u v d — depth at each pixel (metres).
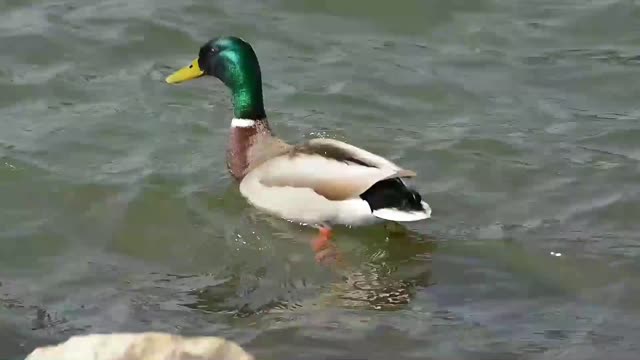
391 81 14.84
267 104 14.24
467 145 13.28
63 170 12.60
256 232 11.53
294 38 15.91
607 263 10.89
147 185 12.34
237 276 10.79
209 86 14.69
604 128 13.74
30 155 12.87
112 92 14.47
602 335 9.72
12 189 12.23
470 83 14.86
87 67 15.08
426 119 13.99
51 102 14.20
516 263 10.97
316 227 11.52
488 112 14.16
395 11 16.66
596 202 12.06
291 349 9.46
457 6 16.81
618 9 16.67
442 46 15.88
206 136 13.50
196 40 15.77
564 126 13.81
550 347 9.54
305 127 13.70
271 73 15.01
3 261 10.94
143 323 9.88
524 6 16.89
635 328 9.83
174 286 10.56
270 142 12.43
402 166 12.83
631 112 14.20
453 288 10.56
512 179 12.59
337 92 14.54
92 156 12.95
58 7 16.47
